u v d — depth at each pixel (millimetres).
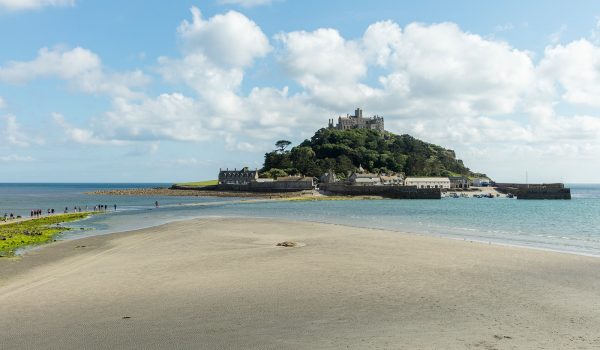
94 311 18453
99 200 166500
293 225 56438
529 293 21125
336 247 36312
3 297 20812
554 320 17000
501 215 82688
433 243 38500
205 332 15742
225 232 48312
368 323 16719
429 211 96500
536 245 40125
